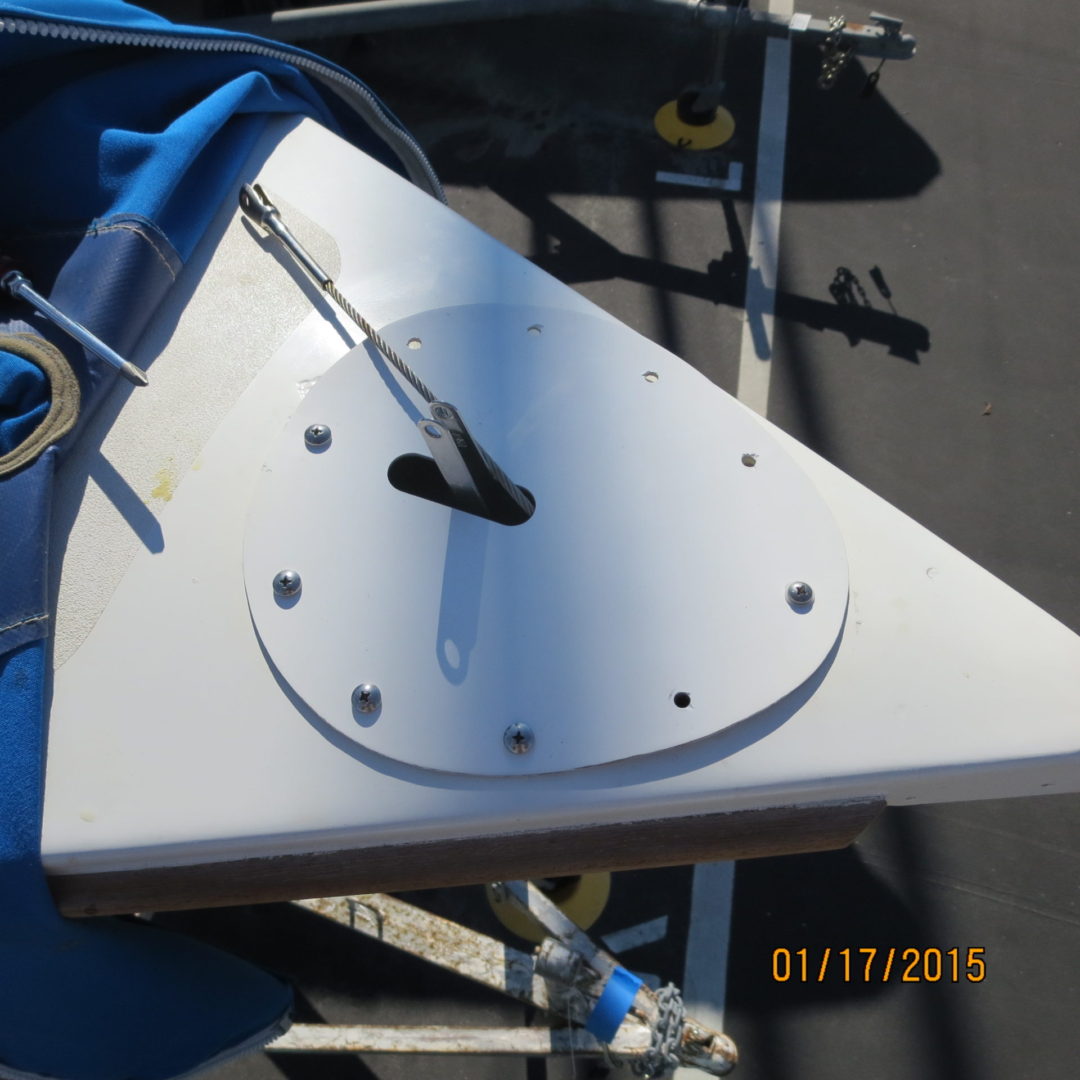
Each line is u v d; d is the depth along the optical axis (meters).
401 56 3.15
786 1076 1.87
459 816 0.97
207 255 1.28
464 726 1.00
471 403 1.17
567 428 1.16
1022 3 3.27
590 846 1.03
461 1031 1.58
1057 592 2.35
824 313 2.69
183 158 1.23
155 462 1.13
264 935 1.97
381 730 1.00
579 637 1.04
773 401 2.57
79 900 1.00
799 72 3.10
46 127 1.26
